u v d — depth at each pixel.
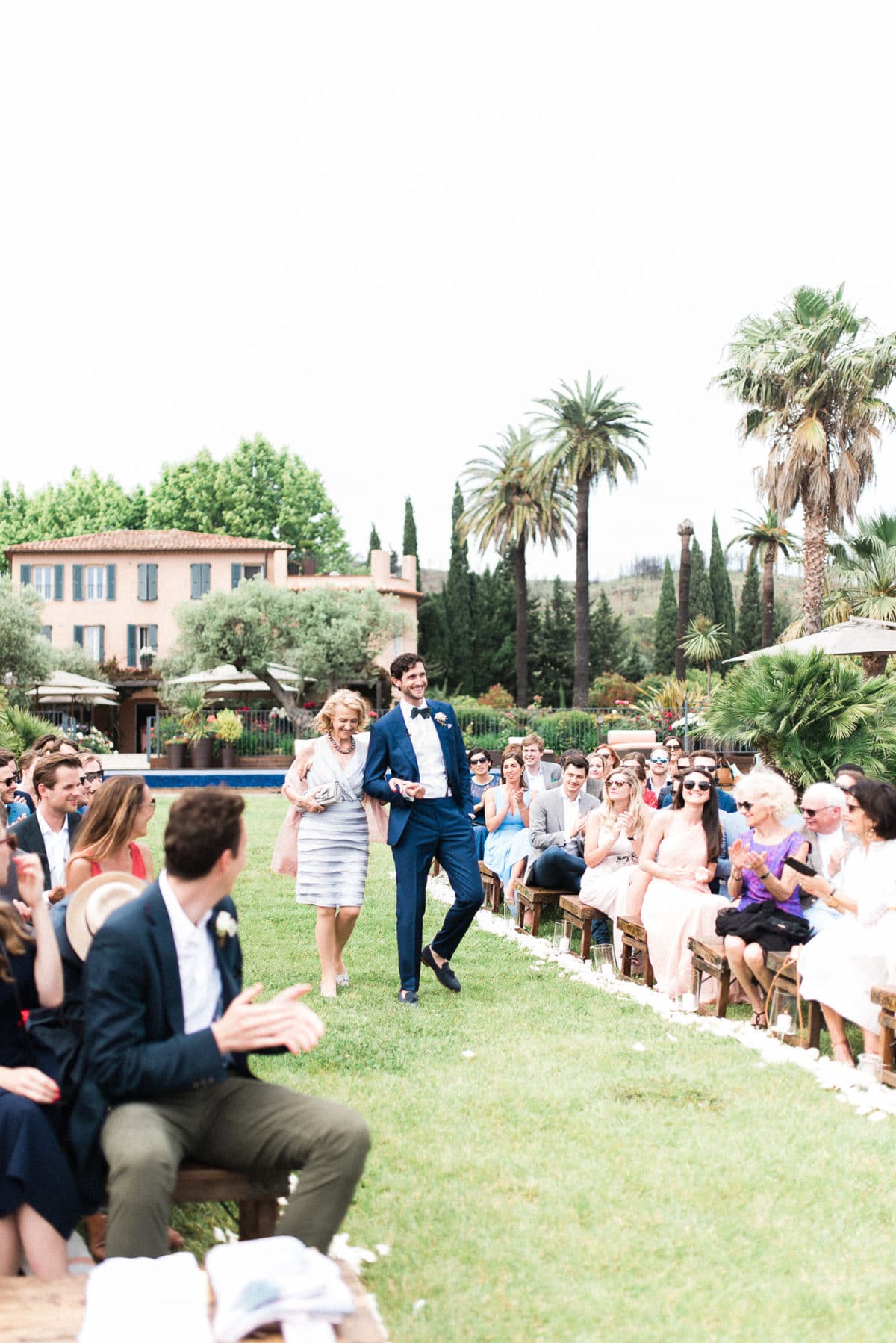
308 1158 3.09
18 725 18.59
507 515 48.47
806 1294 3.38
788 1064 5.61
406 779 7.12
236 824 3.32
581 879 8.86
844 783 7.07
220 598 41.03
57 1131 3.23
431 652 62.25
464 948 8.92
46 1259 3.01
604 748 10.30
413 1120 4.81
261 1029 3.13
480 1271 3.52
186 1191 3.19
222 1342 2.43
